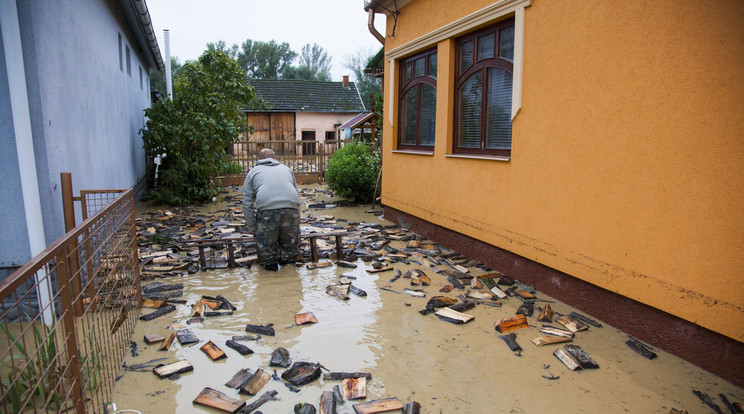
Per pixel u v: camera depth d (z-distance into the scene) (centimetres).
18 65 387
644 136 356
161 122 1058
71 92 513
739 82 288
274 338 384
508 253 541
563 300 459
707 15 305
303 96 3116
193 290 500
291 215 577
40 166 414
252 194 581
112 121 787
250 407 286
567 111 434
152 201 1125
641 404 291
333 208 1045
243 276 550
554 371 332
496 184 550
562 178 445
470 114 623
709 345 322
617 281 389
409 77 796
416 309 449
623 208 378
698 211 318
